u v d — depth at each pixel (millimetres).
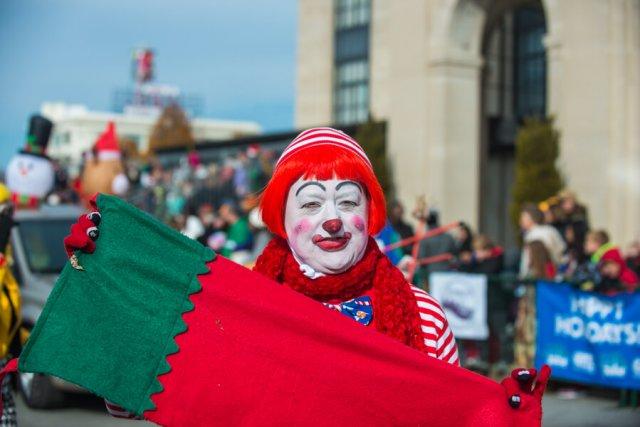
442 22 18688
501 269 10578
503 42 21609
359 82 26391
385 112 24484
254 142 24281
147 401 2473
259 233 11133
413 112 19203
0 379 2521
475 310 9656
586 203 15484
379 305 2654
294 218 2645
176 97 68688
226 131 66500
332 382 2502
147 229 2611
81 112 69188
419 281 10438
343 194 2621
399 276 2727
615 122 15250
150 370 2490
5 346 4691
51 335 2518
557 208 11453
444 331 2699
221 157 25844
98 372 2488
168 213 20938
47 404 8016
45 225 9320
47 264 8859
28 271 8680
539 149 15500
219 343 2510
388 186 19266
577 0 15703
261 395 2492
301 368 2504
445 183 18562
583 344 8500
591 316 8438
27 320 8125
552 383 9219
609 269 8391
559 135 15766
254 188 19125
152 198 22812
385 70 24641
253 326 2523
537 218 10078
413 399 2518
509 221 21125
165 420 2473
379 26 24922
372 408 2508
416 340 2639
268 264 2738
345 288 2664
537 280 8945
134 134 61062
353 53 26578
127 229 2607
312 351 2512
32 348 2510
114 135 12266
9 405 4621
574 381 8578
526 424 2521
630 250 11109
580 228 10789
